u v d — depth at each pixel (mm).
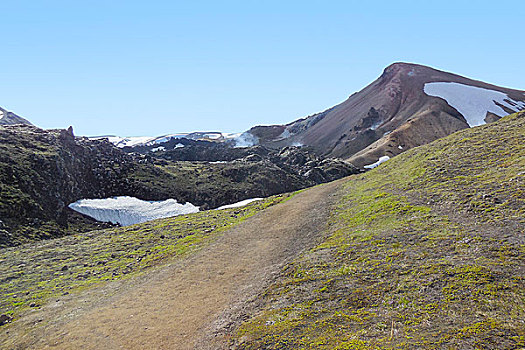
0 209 41375
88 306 17500
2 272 24438
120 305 16953
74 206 56969
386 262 14055
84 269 24375
